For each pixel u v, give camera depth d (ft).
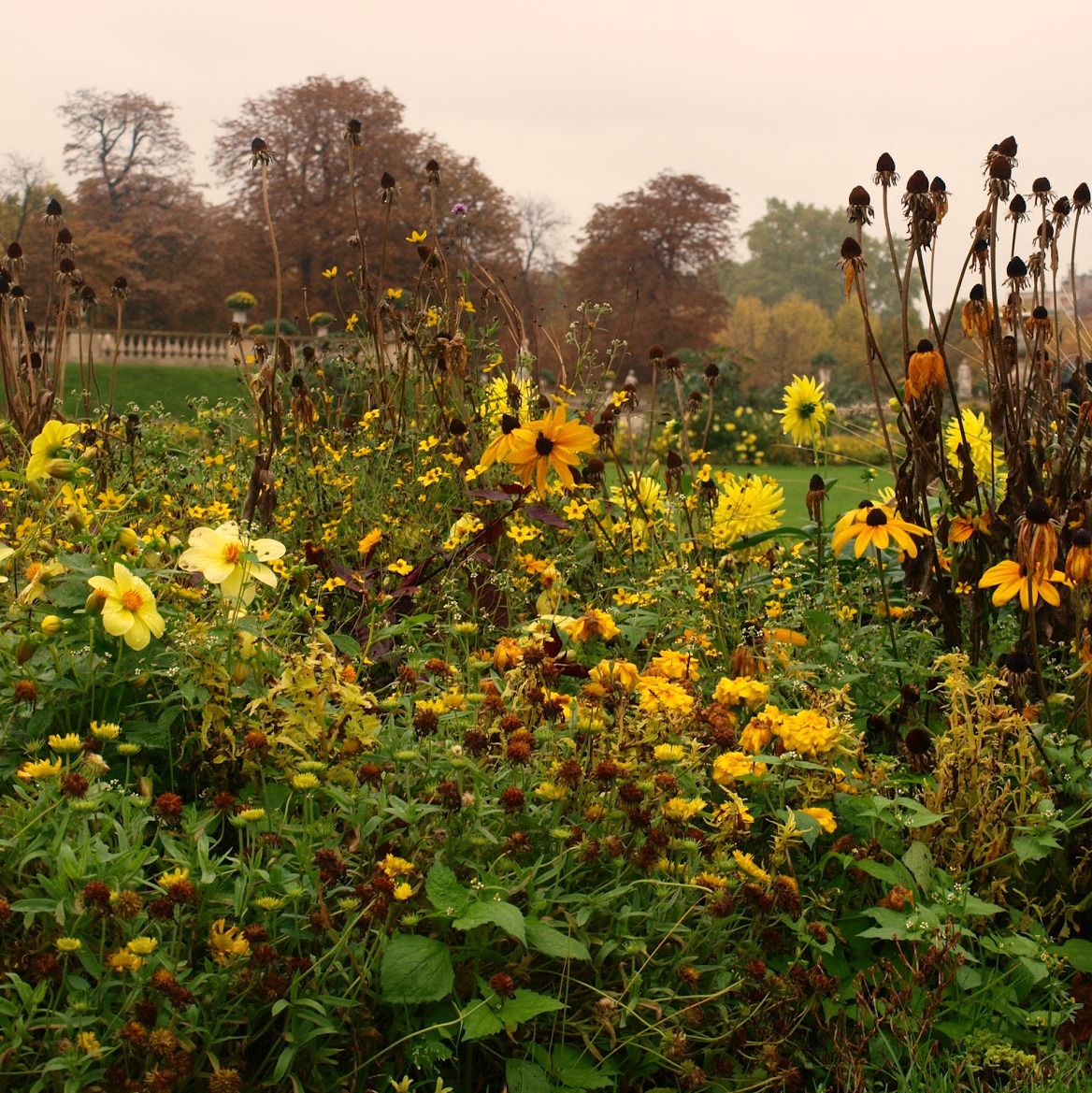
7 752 6.54
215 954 5.13
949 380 10.50
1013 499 10.62
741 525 12.53
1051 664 9.89
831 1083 6.42
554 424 10.18
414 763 6.73
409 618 8.70
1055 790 7.88
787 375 178.70
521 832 6.37
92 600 6.61
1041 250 11.15
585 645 9.43
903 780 8.09
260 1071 5.36
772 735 7.76
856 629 10.49
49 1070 4.56
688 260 175.11
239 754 6.66
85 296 16.92
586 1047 5.96
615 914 6.02
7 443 14.12
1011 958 7.17
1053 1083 6.18
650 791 6.46
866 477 13.76
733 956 6.53
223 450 15.58
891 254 10.31
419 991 5.41
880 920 6.70
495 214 132.36
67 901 5.08
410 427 15.44
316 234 144.25
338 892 5.94
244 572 7.12
